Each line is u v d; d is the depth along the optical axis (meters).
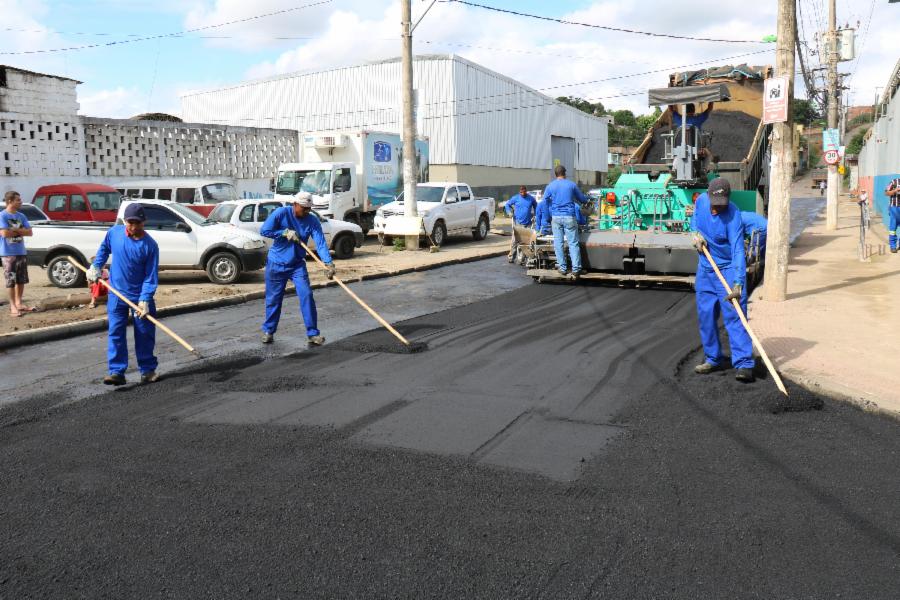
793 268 14.05
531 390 6.48
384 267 15.81
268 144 27.89
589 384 6.64
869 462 4.75
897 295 10.55
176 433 5.55
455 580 3.43
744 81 13.59
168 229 13.80
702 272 6.76
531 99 48.44
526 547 3.72
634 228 13.16
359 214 21.91
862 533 3.81
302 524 4.02
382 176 22.69
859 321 8.81
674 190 12.78
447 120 38.72
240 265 13.92
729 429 5.38
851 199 49.00
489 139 42.75
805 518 3.99
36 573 3.58
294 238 8.30
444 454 4.98
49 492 4.52
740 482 4.46
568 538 3.80
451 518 4.05
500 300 11.59
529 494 4.33
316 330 8.63
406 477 4.61
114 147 23.11
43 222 13.81
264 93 43.59
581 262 12.85
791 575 3.43
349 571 3.53
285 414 5.94
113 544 3.85
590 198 13.66
